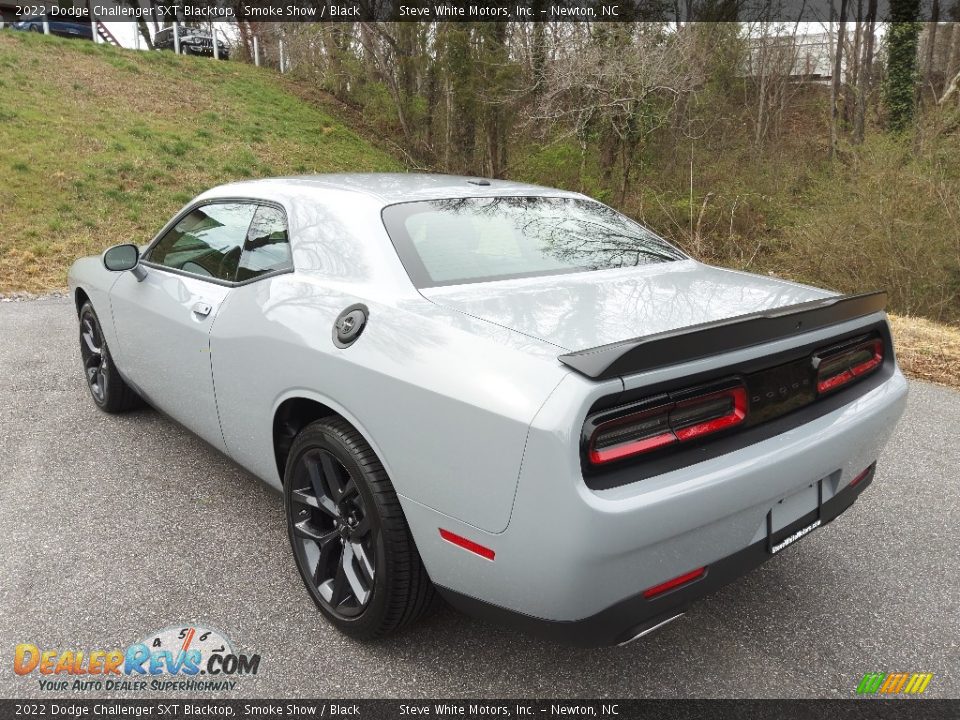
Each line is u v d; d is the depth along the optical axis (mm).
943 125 11555
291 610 2537
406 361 2043
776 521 2121
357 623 2316
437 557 2029
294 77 26109
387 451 2080
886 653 2393
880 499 3561
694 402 1886
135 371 3725
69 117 16297
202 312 2969
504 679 2229
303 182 2996
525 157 19250
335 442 2258
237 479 3521
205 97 21172
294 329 2439
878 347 2561
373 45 21312
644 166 17172
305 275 2588
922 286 11039
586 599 1767
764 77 20281
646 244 2959
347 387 2195
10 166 12734
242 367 2705
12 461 3658
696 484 1815
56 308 7449
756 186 16906
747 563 2066
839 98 21062
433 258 2432
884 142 12273
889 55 18219
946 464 4012
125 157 14703
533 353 1846
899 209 11266
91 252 10234
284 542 2971
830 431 2154
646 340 1721
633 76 15523
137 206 12531
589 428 1708
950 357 6430
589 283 2414
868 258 11766
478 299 2211
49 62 19656
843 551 3057
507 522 1793
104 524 3072
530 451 1721
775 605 2658
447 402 1899
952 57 19516
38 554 2828
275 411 2582
